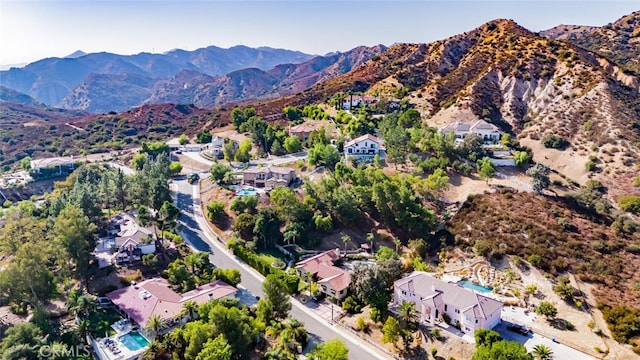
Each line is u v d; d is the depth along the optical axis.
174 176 164.38
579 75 185.12
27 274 81.00
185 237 116.19
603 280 90.06
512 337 75.12
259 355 71.75
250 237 114.56
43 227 105.56
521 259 96.88
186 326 72.62
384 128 167.75
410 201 114.06
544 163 151.50
